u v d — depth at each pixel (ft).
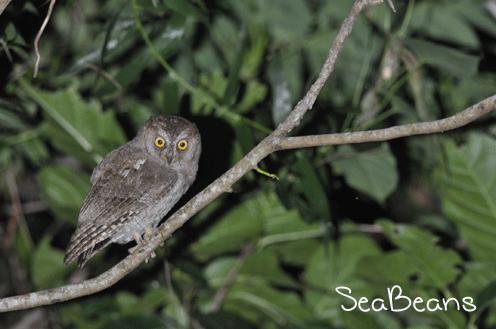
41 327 42.06
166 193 26.86
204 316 33.60
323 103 38.17
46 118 35.14
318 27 40.81
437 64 32.73
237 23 39.24
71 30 40.19
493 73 41.09
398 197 45.29
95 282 21.35
